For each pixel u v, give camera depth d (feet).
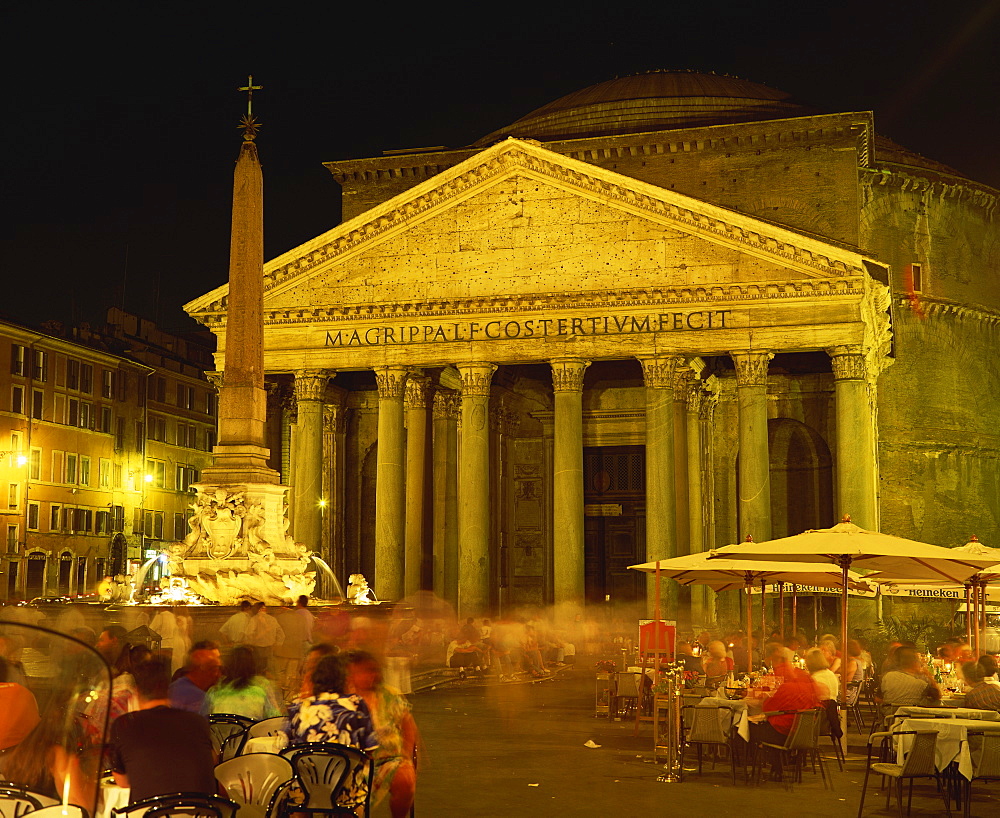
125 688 42.73
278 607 93.04
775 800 55.21
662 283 155.94
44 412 237.25
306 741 38.27
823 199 188.96
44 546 235.40
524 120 223.30
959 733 51.93
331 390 201.26
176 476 286.05
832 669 81.97
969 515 212.43
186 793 30.99
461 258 163.53
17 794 29.76
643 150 197.36
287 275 168.25
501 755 68.08
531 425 201.98
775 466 188.14
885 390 206.90
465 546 159.74
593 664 149.69
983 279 224.33
